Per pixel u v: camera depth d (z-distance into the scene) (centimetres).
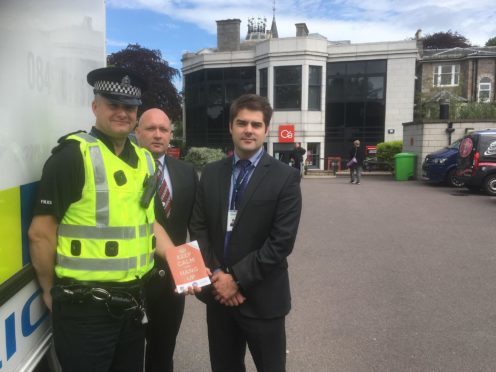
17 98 173
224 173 259
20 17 173
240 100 247
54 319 199
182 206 290
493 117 2038
